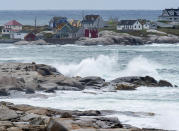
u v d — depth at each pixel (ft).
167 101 218.79
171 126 157.17
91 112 170.60
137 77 283.59
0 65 305.73
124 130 106.22
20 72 281.13
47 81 263.08
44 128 108.27
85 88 263.70
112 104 208.23
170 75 337.11
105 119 145.89
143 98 229.66
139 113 177.58
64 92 247.91
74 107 200.23
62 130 101.50
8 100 221.87
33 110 165.07
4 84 242.58
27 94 234.79
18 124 126.00
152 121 164.86
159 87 271.49
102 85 268.21
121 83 274.36
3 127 119.03
